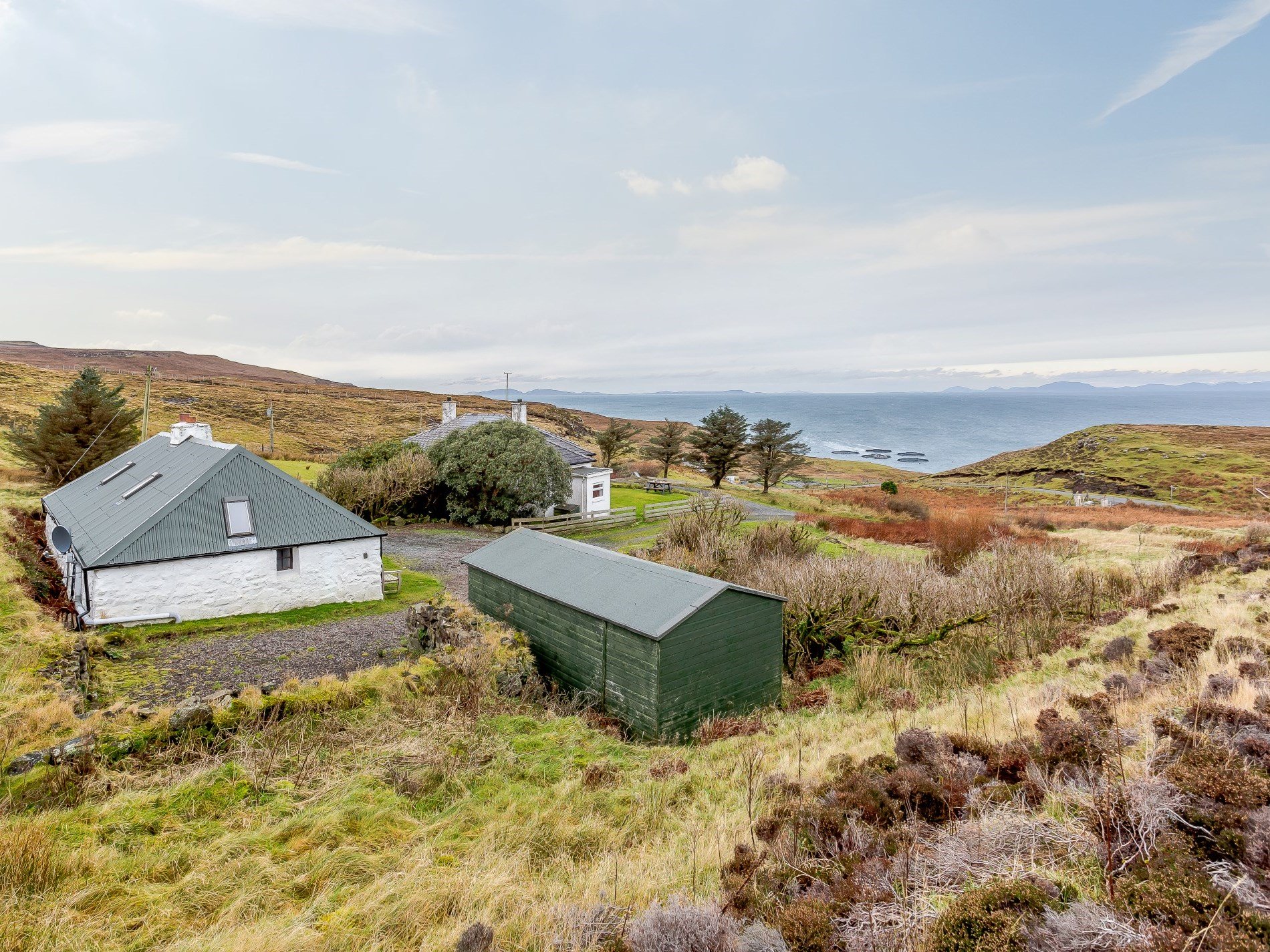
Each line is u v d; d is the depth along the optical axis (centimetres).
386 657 1585
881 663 1592
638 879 688
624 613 1327
